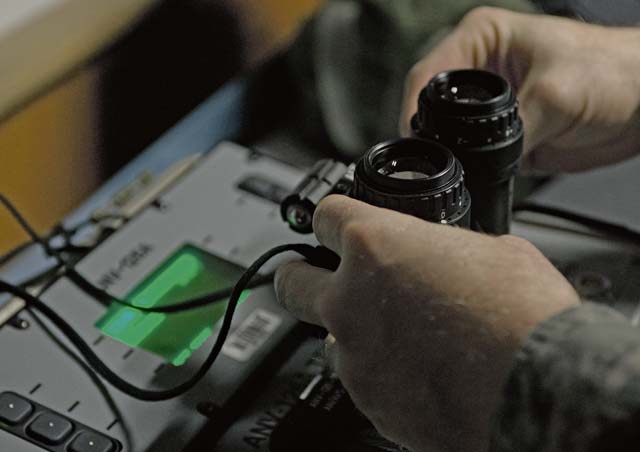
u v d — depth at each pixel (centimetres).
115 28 108
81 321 76
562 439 46
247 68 137
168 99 123
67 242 85
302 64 119
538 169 92
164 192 89
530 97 83
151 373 72
